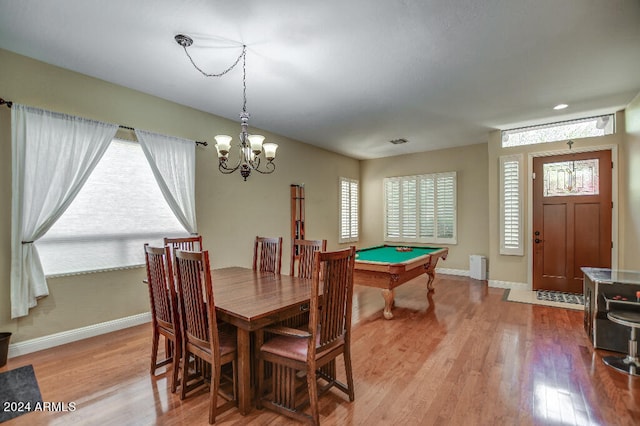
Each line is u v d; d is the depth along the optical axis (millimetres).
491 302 4406
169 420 1916
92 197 3242
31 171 2803
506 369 2506
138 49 2664
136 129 3490
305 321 2607
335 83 3348
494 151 5285
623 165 4289
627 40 2537
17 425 1851
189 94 3639
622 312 2643
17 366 2559
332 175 6840
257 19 2254
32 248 2812
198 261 1905
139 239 3572
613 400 2074
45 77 2898
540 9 2152
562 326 3451
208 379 2322
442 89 3516
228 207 4551
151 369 2453
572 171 4699
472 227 6281
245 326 1863
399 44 2594
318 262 1774
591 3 2086
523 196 5062
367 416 1938
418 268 4320
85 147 3100
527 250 5051
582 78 3250
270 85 3395
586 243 4609
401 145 6309
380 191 7531
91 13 2184
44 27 2352
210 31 2398
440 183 6637
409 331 3355
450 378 2379
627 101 3949
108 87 3301
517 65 2965
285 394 2004
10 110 2725
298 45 2602
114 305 3354
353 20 2268
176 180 3828
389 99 3811
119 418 1924
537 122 4797
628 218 4145
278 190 5434
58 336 2975
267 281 2719
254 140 2723
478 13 2197
